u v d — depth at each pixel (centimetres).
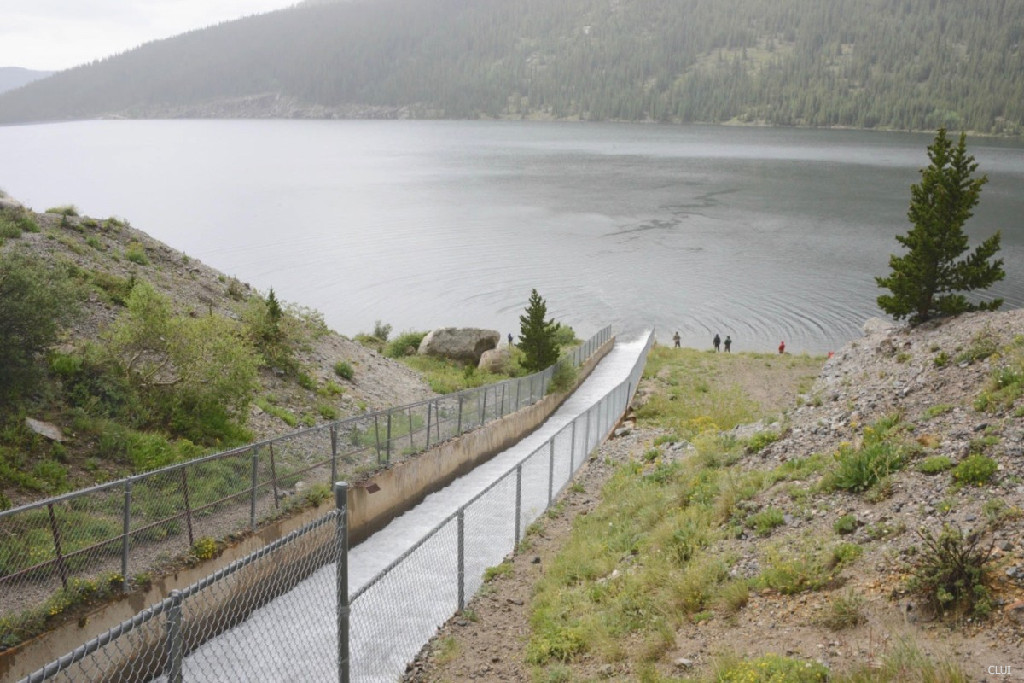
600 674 918
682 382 3903
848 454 1427
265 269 8569
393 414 2105
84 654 516
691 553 1230
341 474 1714
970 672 740
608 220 12306
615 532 1470
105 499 1187
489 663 1000
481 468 2336
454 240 10525
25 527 1074
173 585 1179
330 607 1130
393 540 1689
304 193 15638
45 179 17525
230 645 971
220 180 18088
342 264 8912
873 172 19675
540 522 1634
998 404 1392
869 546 1066
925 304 2288
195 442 1766
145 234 3028
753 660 840
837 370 2295
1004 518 995
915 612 880
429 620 1125
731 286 7981
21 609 989
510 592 1256
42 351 1630
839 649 841
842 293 7606
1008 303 6525
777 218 12412
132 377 1823
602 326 6625
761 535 1223
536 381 3136
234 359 1875
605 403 2672
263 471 1505
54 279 1652
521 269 8794
